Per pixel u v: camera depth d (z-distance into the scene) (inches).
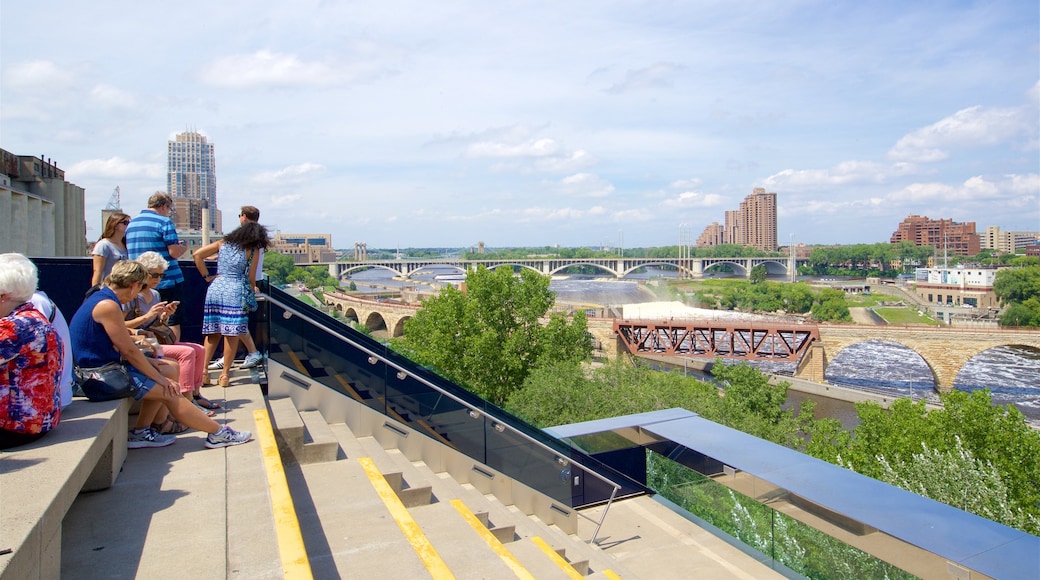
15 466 140.6
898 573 301.6
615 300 6304.1
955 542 292.0
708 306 6117.1
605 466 462.3
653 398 1289.4
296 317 334.0
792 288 5841.5
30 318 155.7
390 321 3941.9
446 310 1840.6
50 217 1008.9
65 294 335.9
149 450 219.1
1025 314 4407.0
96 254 288.8
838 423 1427.2
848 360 3833.7
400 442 362.9
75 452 150.9
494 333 1795.0
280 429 270.2
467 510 287.1
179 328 321.1
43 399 156.8
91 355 202.5
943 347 2723.9
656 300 6338.6
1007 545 289.6
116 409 193.8
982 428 1164.5
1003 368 3348.9
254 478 195.5
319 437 291.1
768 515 366.3
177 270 313.7
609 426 479.2
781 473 376.5
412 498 293.0
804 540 345.4
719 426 468.4
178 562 141.9
